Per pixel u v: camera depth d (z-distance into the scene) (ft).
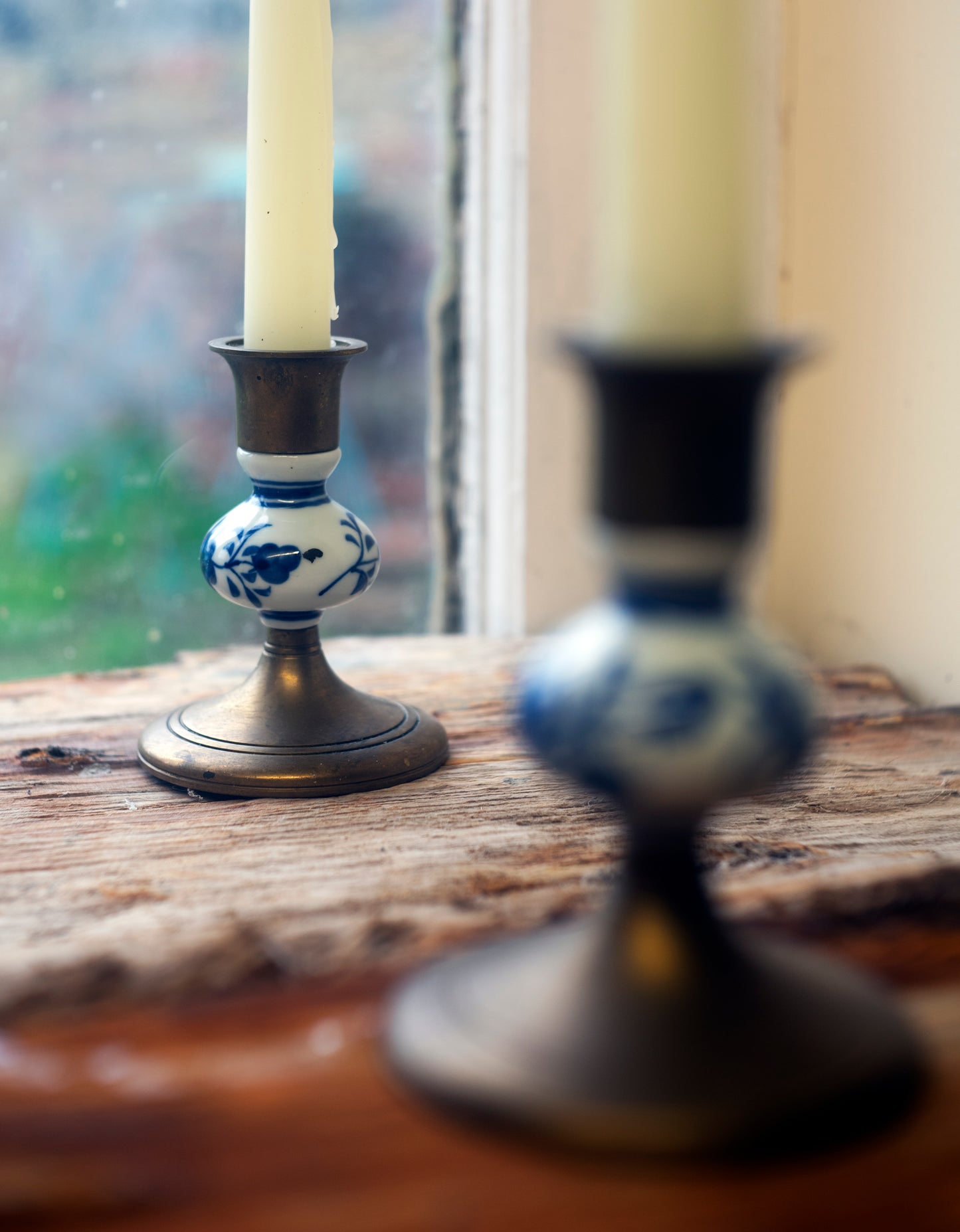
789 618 2.58
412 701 2.23
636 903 1.53
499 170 2.56
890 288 2.34
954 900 1.74
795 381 2.52
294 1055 1.55
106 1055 1.56
